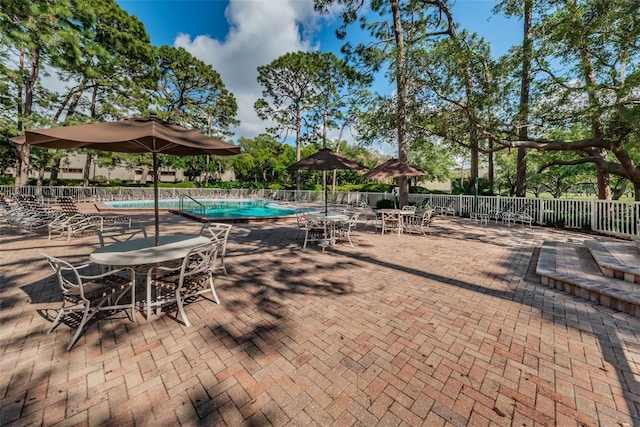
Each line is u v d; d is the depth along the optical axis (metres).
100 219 8.12
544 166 12.63
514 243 7.00
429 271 4.66
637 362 2.27
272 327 2.79
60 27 10.34
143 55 16.72
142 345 2.45
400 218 8.12
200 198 22.39
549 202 10.23
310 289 3.82
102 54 12.38
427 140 11.73
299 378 2.06
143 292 3.57
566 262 4.77
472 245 6.73
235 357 2.30
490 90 8.59
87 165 20.61
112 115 17.03
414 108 9.75
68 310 2.62
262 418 1.71
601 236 8.18
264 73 26.09
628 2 6.87
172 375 2.07
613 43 8.03
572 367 2.21
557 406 1.82
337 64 24.34
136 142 3.37
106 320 2.87
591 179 20.62
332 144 34.50
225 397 1.87
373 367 2.19
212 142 3.29
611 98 8.30
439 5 12.49
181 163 36.12
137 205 18.05
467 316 3.06
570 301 3.48
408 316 3.05
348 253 5.87
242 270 4.64
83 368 2.13
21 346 2.38
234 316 3.01
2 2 8.38
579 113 8.66
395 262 5.19
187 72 25.19
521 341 2.57
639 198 9.80
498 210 11.91
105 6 15.05
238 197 24.64
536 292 3.77
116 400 1.83
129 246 3.28
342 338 2.60
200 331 2.69
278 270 4.66
